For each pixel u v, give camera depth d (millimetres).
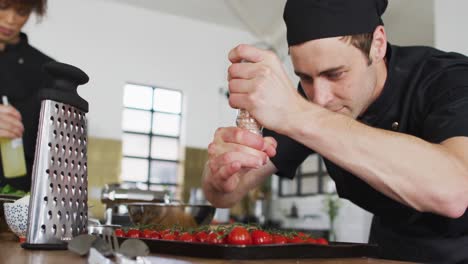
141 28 6926
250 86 893
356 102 1049
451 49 3678
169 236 932
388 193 901
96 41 6617
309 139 896
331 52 978
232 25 7406
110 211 1682
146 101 7082
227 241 838
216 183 1239
